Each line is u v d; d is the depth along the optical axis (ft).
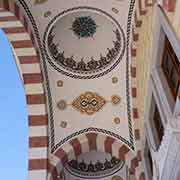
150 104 28.27
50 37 31.58
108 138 32.89
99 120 33.04
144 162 30.78
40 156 32.19
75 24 31.55
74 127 33.06
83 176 39.58
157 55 25.86
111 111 32.91
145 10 26.96
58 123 32.94
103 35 32.07
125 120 32.63
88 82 33.06
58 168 32.48
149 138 28.71
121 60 31.96
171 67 24.49
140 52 29.89
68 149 32.76
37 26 30.63
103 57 32.81
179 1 20.04
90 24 31.60
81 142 32.99
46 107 32.68
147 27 27.27
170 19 22.03
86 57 33.06
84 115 33.17
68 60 32.91
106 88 32.94
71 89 33.09
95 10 30.25
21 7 28.81
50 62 32.40
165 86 25.27
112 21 30.53
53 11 30.01
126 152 32.32
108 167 39.45
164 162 23.06
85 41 32.45
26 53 31.50
